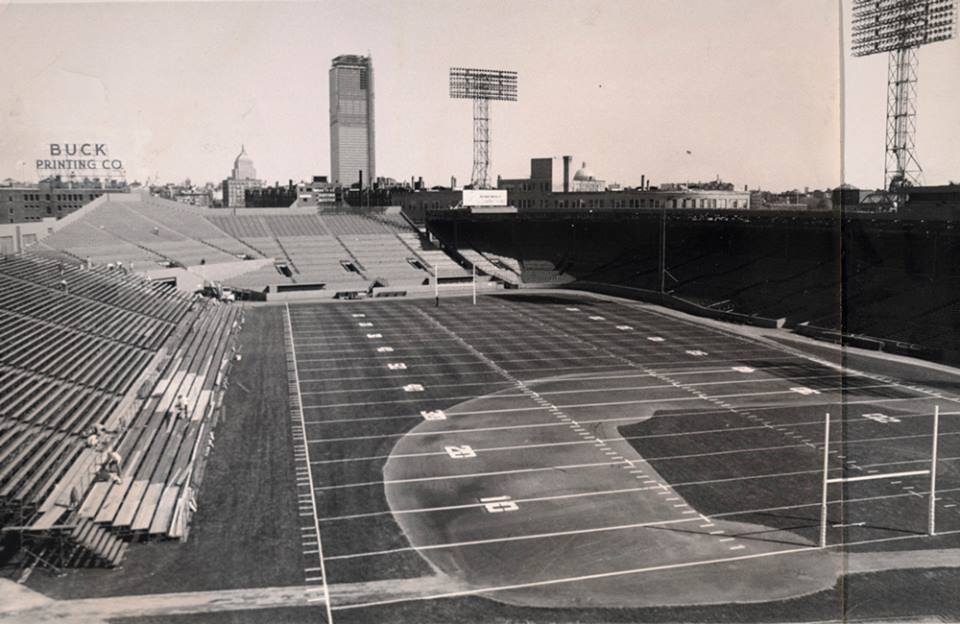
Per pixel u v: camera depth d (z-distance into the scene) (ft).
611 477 81.20
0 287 124.36
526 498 75.66
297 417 100.58
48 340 104.88
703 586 59.57
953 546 66.28
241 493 75.56
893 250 187.32
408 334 157.58
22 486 64.08
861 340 150.20
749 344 151.12
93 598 55.83
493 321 174.70
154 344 123.44
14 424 75.25
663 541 66.95
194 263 211.41
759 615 55.62
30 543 62.03
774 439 93.30
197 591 57.31
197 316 155.84
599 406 107.14
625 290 219.41
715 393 114.21
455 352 140.67
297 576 59.98
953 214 175.83
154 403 95.66
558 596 57.98
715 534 68.33
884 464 85.15
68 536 59.41
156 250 209.87
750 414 103.40
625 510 73.20
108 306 137.90
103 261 186.91
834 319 166.20
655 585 59.67
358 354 138.00
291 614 54.65
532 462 85.35
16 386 84.94
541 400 110.01
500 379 121.49
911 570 62.18
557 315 184.24
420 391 114.11
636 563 63.05
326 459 85.46
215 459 84.74
